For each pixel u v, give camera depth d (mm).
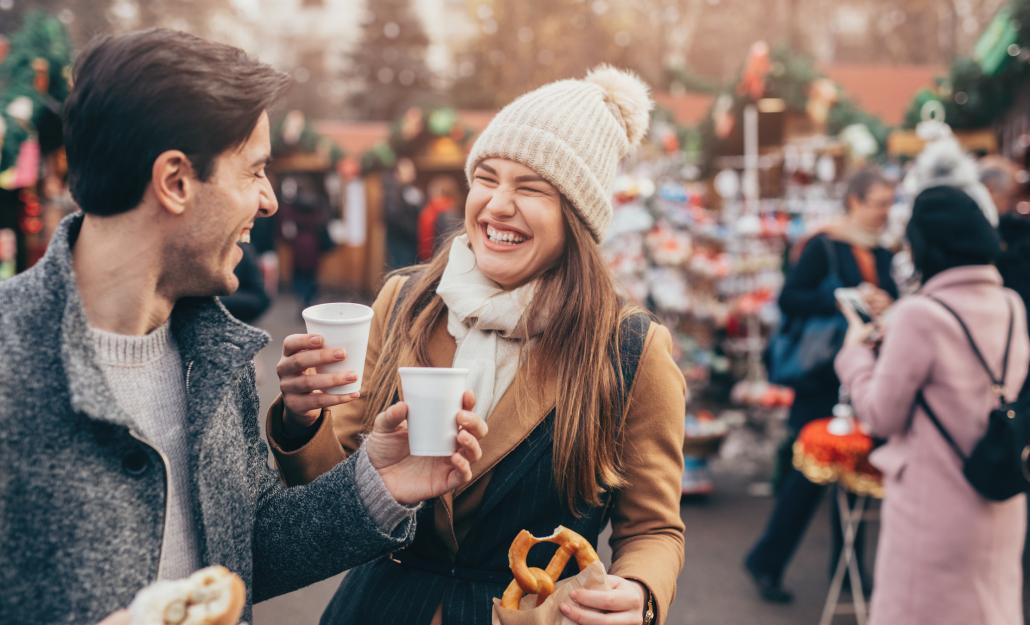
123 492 1159
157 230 1214
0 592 1080
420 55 34625
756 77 7801
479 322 1719
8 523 1085
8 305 1145
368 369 1891
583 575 1415
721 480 6531
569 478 1645
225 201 1231
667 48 29703
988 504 2760
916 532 2834
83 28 26375
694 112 14555
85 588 1108
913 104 8078
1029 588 4359
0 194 5633
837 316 4727
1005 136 7867
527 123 1726
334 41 45562
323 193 18234
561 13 28000
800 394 4816
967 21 31328
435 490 1423
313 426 1651
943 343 2775
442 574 1683
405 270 2018
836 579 4078
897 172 7738
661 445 1725
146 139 1165
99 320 1229
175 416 1300
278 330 12969
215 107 1195
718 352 7562
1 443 1075
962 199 2846
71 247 1240
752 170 7398
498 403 1688
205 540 1268
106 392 1137
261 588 1497
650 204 6691
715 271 6973
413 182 15898
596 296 1732
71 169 1195
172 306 1310
